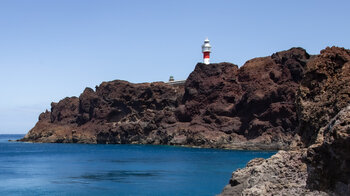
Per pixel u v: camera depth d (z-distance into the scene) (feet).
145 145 601.21
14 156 384.06
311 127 117.19
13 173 224.12
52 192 155.84
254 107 506.07
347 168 67.21
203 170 228.84
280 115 471.62
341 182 70.69
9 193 155.43
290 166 97.91
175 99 655.76
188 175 203.72
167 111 634.84
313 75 124.47
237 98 552.00
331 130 70.33
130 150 469.98
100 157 352.90
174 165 262.47
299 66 498.28
